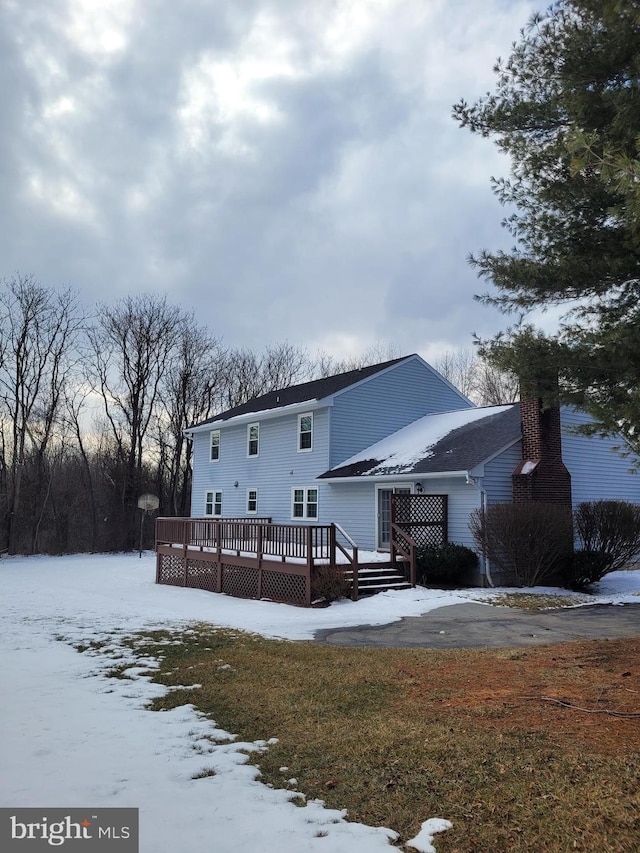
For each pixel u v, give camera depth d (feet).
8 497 101.35
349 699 18.57
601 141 19.03
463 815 10.84
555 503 53.21
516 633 31.42
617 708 16.43
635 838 9.84
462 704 17.53
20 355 105.40
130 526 112.57
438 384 81.71
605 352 21.85
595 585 52.08
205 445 96.78
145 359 122.52
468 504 53.26
